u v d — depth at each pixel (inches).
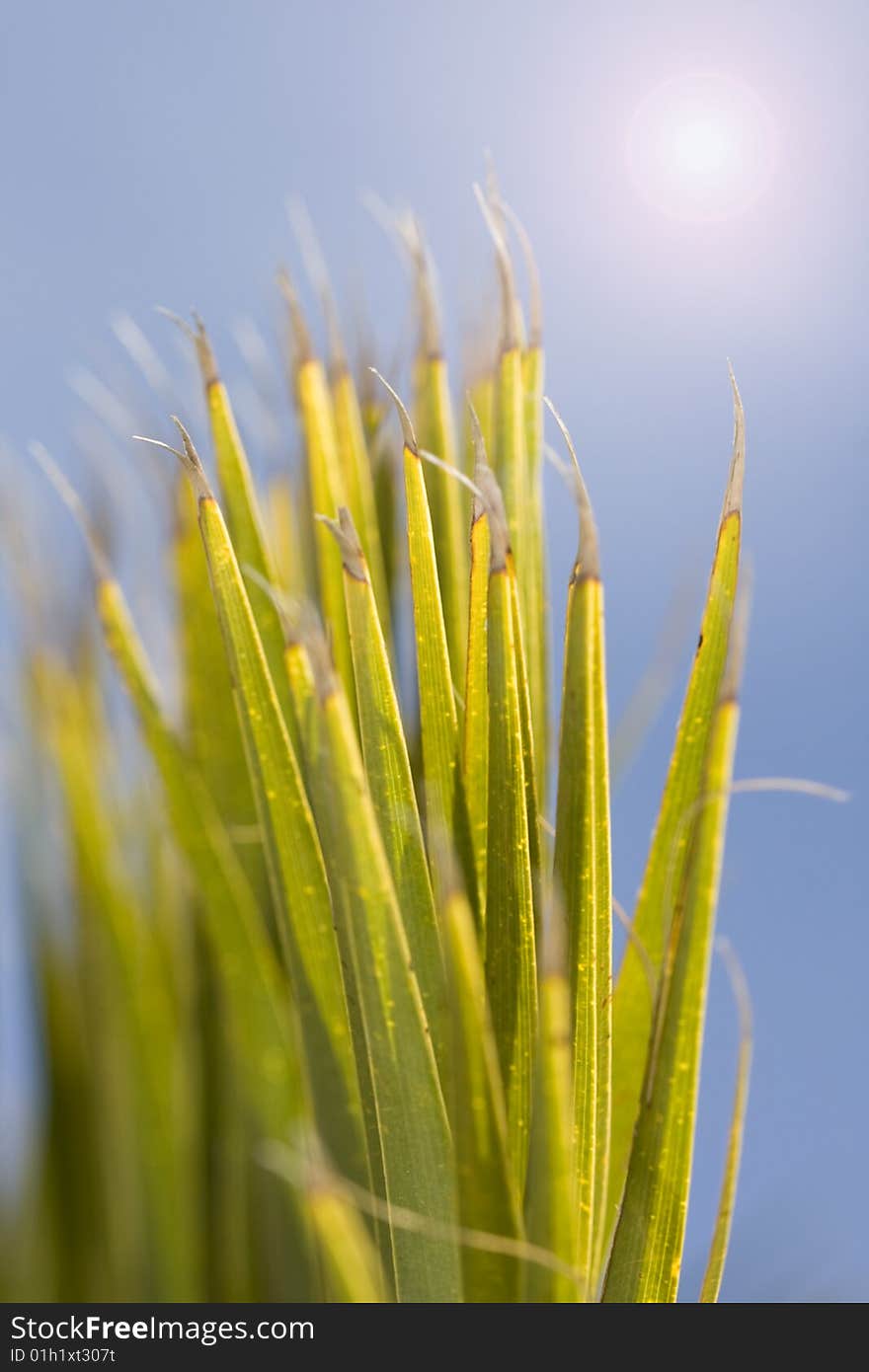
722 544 27.1
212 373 29.1
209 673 30.7
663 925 27.3
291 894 26.9
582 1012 26.5
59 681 33.6
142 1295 32.5
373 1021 25.8
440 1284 25.8
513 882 26.6
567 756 26.6
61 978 33.7
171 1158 32.4
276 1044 30.2
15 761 33.6
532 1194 24.6
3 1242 33.2
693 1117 26.0
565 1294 24.5
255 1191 32.1
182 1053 32.9
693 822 27.0
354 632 26.6
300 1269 30.6
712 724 25.9
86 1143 33.4
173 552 30.8
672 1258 26.0
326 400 29.6
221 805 30.4
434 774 27.1
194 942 33.1
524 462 29.3
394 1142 25.9
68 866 33.5
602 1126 26.7
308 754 26.8
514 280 29.1
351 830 25.6
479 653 27.1
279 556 31.2
